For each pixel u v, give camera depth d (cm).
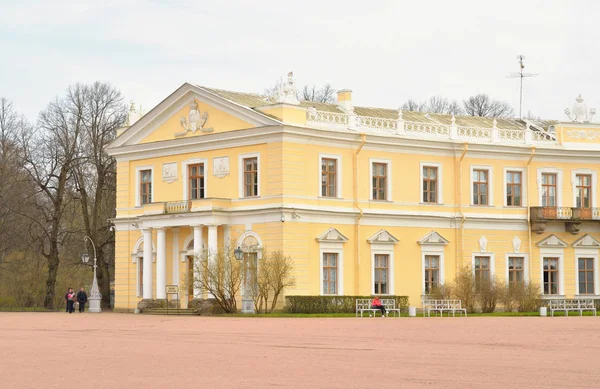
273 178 5738
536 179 6706
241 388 1872
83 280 8894
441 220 6375
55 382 1997
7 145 7981
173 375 2091
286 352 2603
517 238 6625
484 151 6531
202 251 5719
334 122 6016
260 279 5559
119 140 6581
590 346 2789
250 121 5853
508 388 1838
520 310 6047
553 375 2041
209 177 6084
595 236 6844
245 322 4438
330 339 3120
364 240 6062
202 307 5694
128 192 6562
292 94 5844
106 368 2244
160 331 3719
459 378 1994
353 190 6031
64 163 7706
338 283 5931
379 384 1908
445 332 3494
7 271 8044
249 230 5844
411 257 6256
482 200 6550
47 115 7875
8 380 2039
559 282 6712
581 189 6831
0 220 7806
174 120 6291
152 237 6316
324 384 1916
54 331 3788
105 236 7912
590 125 6900
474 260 6488
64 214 8769
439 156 6412
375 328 3791
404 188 6253
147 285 6247
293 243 5706
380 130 6194
